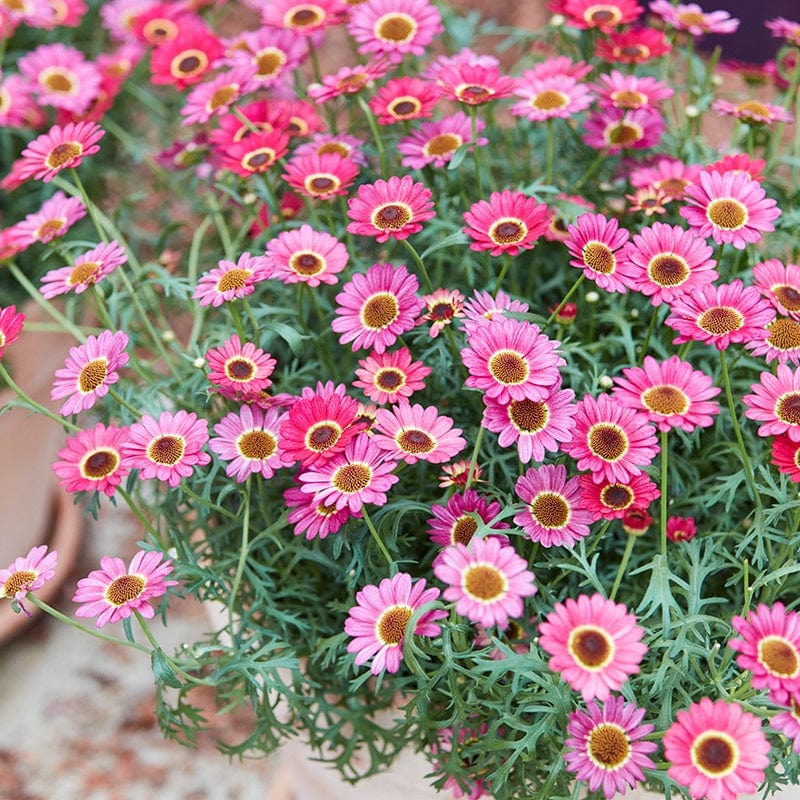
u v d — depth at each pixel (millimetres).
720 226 1265
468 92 1347
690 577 1240
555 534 1218
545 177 1420
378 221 1272
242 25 2523
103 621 1196
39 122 1623
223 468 1359
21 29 1756
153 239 1724
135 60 1695
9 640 1877
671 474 1330
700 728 1111
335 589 1350
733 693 1182
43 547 1234
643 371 1212
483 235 1274
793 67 1521
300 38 1479
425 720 1243
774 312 1224
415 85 1396
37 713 1823
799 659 1111
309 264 1296
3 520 1765
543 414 1212
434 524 1242
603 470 1196
